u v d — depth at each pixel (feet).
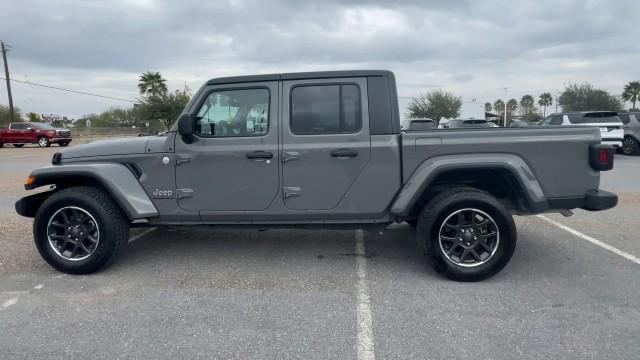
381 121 14.52
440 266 14.14
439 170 14.06
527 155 14.15
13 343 10.66
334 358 9.93
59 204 14.80
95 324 11.57
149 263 16.26
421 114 167.43
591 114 55.62
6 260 16.63
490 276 14.11
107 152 15.43
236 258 16.76
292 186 14.79
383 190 14.60
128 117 221.46
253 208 15.02
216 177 14.97
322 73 14.73
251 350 10.28
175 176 15.11
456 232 14.21
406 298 13.03
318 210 14.83
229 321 11.69
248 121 14.97
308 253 17.30
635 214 23.36
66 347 10.48
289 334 10.98
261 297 13.19
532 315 11.87
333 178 14.66
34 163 56.85
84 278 14.84
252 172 14.84
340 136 14.56
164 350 10.31
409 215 15.43
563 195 14.33
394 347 10.36
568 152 14.16
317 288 13.84
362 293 13.42
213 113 15.11
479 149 14.20
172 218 15.35
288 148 14.67
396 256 16.88
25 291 13.75
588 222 21.75
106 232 14.79
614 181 34.96
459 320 11.63
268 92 14.85
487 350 10.18
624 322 11.41
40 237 15.01
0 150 87.86
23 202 15.70
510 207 15.38
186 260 16.57
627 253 16.94
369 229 15.31
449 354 10.04
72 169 14.98
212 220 15.31
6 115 176.96
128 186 14.98
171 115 142.00
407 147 14.38
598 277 14.51
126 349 10.37
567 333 10.89
